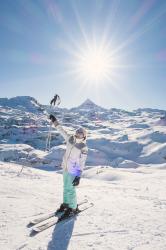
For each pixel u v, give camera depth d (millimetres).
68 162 5168
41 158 139750
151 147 182625
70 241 3932
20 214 5059
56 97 5738
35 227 4320
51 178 12992
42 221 4723
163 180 20500
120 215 5363
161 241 4012
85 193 8102
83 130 5195
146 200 7312
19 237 3977
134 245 3842
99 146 184875
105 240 4012
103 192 8672
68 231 4328
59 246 3738
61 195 7074
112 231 4398
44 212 5324
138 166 146875
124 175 74312
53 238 4012
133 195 8312
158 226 4711
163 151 169500
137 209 5957
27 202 5957
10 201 5914
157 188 13312
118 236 4188
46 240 3926
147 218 5211
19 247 3631
